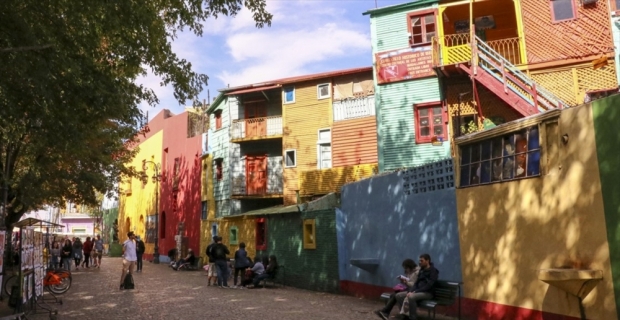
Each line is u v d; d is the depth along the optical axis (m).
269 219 19.84
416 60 18.86
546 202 7.78
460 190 10.02
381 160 18.97
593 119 7.00
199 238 31.09
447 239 10.37
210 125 31.27
